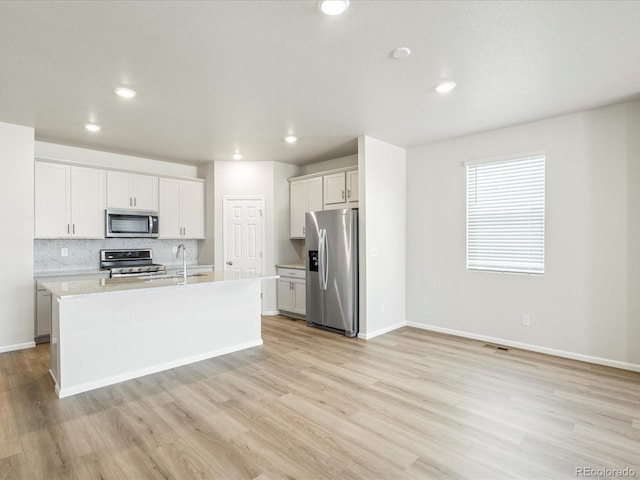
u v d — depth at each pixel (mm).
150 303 3299
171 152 5141
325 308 4793
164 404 2688
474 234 4355
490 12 1981
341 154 5328
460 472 1915
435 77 2787
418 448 2133
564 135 3662
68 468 1940
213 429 2340
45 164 4355
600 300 3490
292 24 2084
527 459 2023
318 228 4871
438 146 4633
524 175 3951
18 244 3955
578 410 2576
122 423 2410
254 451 2104
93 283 3209
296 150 5070
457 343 4195
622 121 3354
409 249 4957
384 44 2312
